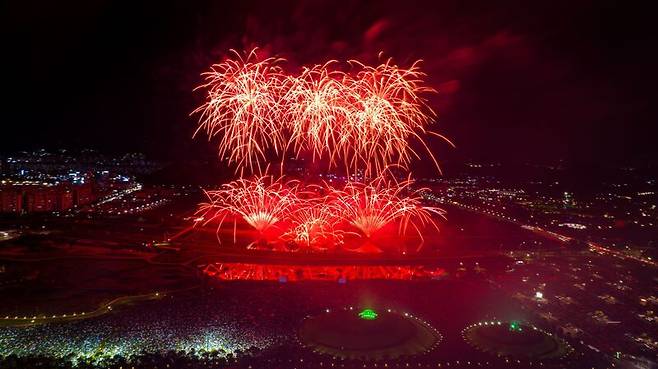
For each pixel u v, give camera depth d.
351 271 165.12
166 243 195.12
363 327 111.69
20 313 125.88
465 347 109.50
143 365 99.81
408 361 102.88
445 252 190.25
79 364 100.12
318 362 101.50
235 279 153.88
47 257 175.00
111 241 197.50
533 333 113.31
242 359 102.50
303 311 127.56
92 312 127.06
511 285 151.38
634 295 145.75
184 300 135.62
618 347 112.81
